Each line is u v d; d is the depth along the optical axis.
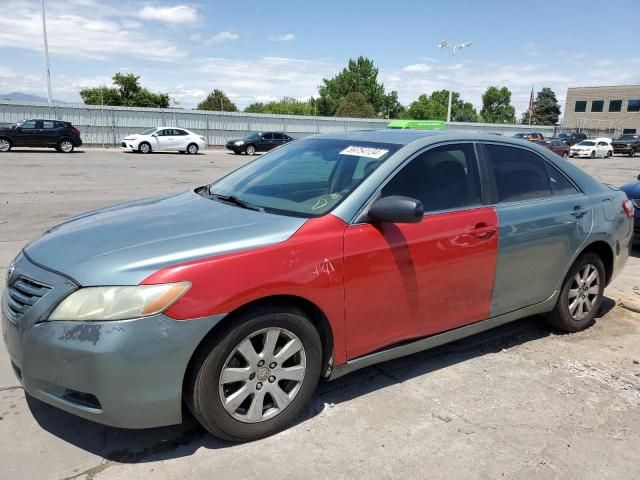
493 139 3.90
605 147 40.25
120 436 2.86
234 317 2.63
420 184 3.38
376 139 3.68
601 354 4.12
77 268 2.55
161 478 2.54
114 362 2.40
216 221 3.00
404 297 3.24
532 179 4.05
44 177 15.09
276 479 2.56
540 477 2.65
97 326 2.40
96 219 3.20
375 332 3.18
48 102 35.56
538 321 4.77
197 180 15.92
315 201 3.19
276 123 40.44
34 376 2.54
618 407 3.34
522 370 3.80
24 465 2.60
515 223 3.75
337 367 3.08
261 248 2.71
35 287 2.59
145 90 66.31
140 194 12.30
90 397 2.51
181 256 2.59
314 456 2.74
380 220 3.03
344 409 3.19
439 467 2.70
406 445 2.86
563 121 80.00
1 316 2.84
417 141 3.52
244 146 32.28
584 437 3.00
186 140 31.06
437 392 3.44
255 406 2.79
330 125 42.94
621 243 4.62
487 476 2.64
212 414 2.65
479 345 4.22
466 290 3.56
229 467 2.64
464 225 3.46
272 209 3.21
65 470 2.57
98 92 63.69
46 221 8.55
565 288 4.29
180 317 2.46
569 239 4.13
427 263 3.29
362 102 84.69
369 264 3.03
